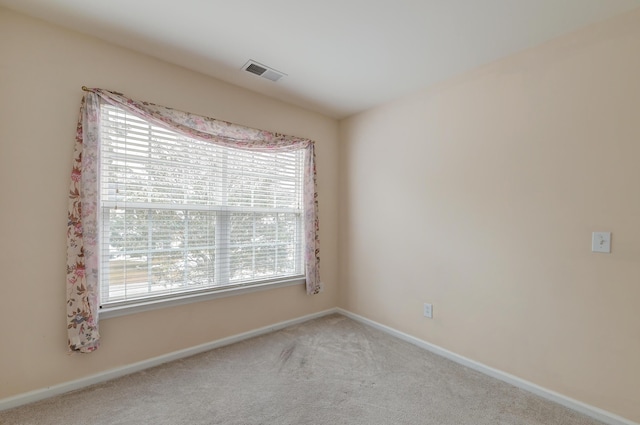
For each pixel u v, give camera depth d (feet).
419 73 7.72
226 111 8.22
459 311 7.57
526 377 6.37
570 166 5.86
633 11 5.20
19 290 5.57
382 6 5.32
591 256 5.61
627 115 5.25
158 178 7.19
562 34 5.97
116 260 6.65
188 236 7.67
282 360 7.43
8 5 5.37
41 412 5.36
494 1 5.13
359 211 10.40
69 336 5.85
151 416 5.32
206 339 7.93
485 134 7.14
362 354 7.84
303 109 10.04
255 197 9.00
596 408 5.49
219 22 5.82
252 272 8.94
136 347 6.81
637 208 5.15
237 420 5.27
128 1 5.25
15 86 5.53
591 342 5.59
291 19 5.72
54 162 5.89
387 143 9.50
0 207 5.41
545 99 6.19
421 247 8.48
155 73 7.07
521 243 6.51
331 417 5.39
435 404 5.80
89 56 6.23
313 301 10.46
